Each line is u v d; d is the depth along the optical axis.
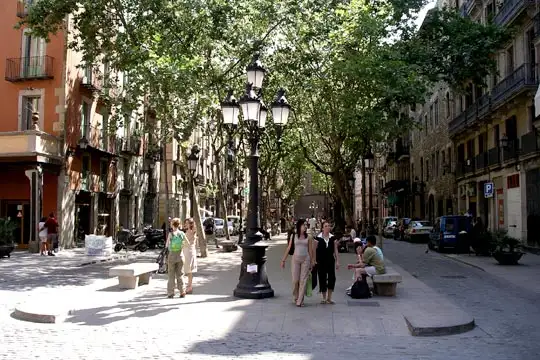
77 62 29.27
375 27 20.92
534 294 12.87
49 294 12.40
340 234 27.28
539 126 22.78
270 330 8.59
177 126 22.05
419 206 51.28
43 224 23.72
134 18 21.62
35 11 21.27
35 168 25.75
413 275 16.75
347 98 22.58
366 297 11.61
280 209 67.06
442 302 11.12
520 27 26.33
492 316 10.05
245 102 11.87
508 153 27.34
